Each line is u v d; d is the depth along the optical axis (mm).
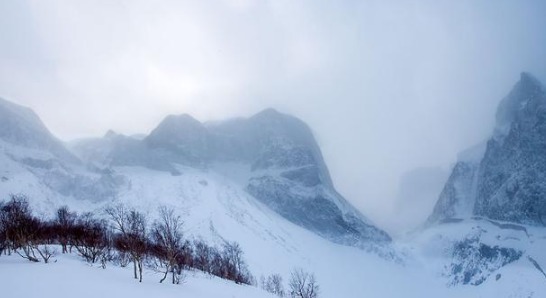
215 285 73062
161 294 50969
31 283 45625
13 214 79938
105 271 59938
